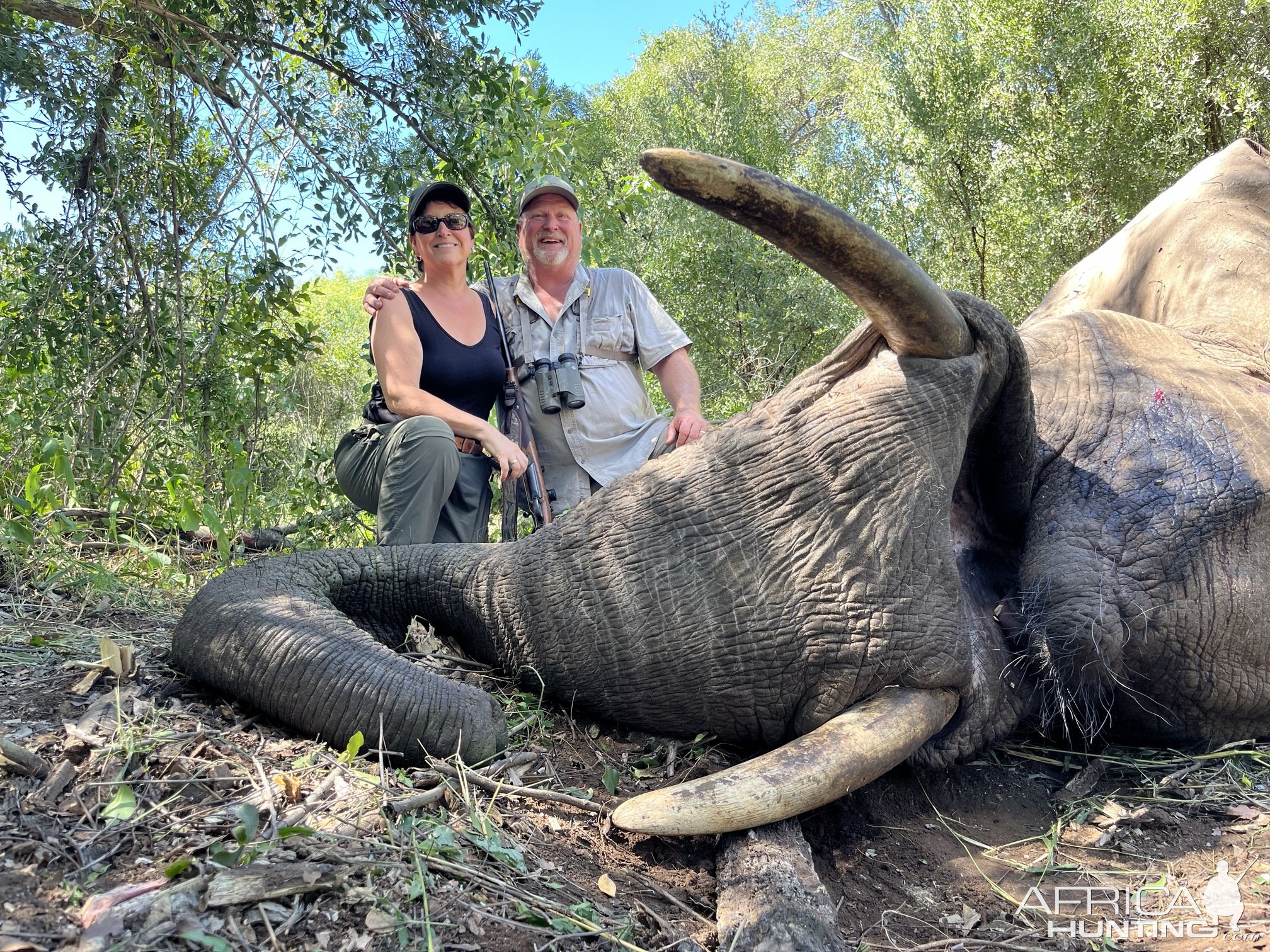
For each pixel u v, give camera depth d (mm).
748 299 11578
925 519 3059
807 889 2570
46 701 2885
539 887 2469
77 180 6047
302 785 2621
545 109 7238
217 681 3023
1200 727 3730
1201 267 4820
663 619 3178
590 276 5195
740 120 14531
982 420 3395
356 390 9609
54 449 4387
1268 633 3660
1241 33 10742
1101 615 3400
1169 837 3230
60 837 2254
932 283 2977
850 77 22938
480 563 3584
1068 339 4230
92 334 6066
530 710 3357
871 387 3152
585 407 4988
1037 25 11336
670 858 2771
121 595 3977
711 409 10305
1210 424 3787
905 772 3320
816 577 3057
